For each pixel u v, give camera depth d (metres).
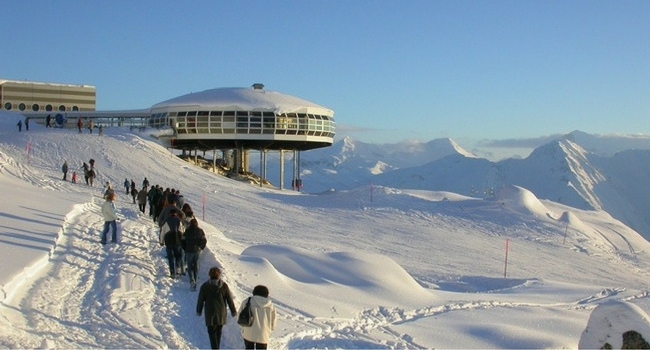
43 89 134.12
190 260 17.30
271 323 11.22
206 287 12.24
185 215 23.17
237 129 82.31
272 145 86.25
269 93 91.62
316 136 86.69
